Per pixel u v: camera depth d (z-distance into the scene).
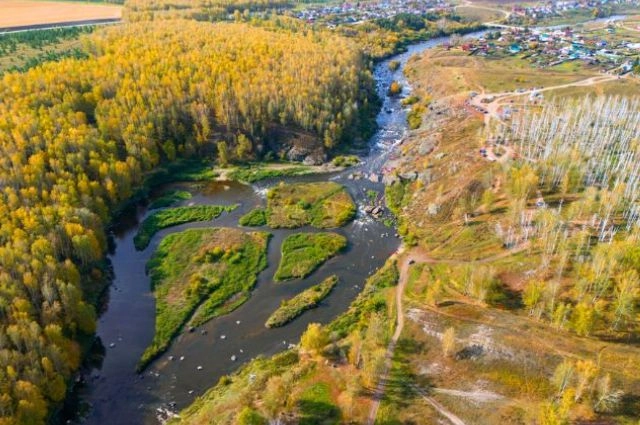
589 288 106.62
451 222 145.38
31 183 140.62
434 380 94.44
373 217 157.12
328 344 104.06
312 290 126.00
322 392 93.62
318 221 154.75
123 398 98.69
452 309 111.31
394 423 86.50
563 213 133.75
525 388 89.69
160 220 155.25
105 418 94.88
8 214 126.06
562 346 96.06
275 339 112.00
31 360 92.88
